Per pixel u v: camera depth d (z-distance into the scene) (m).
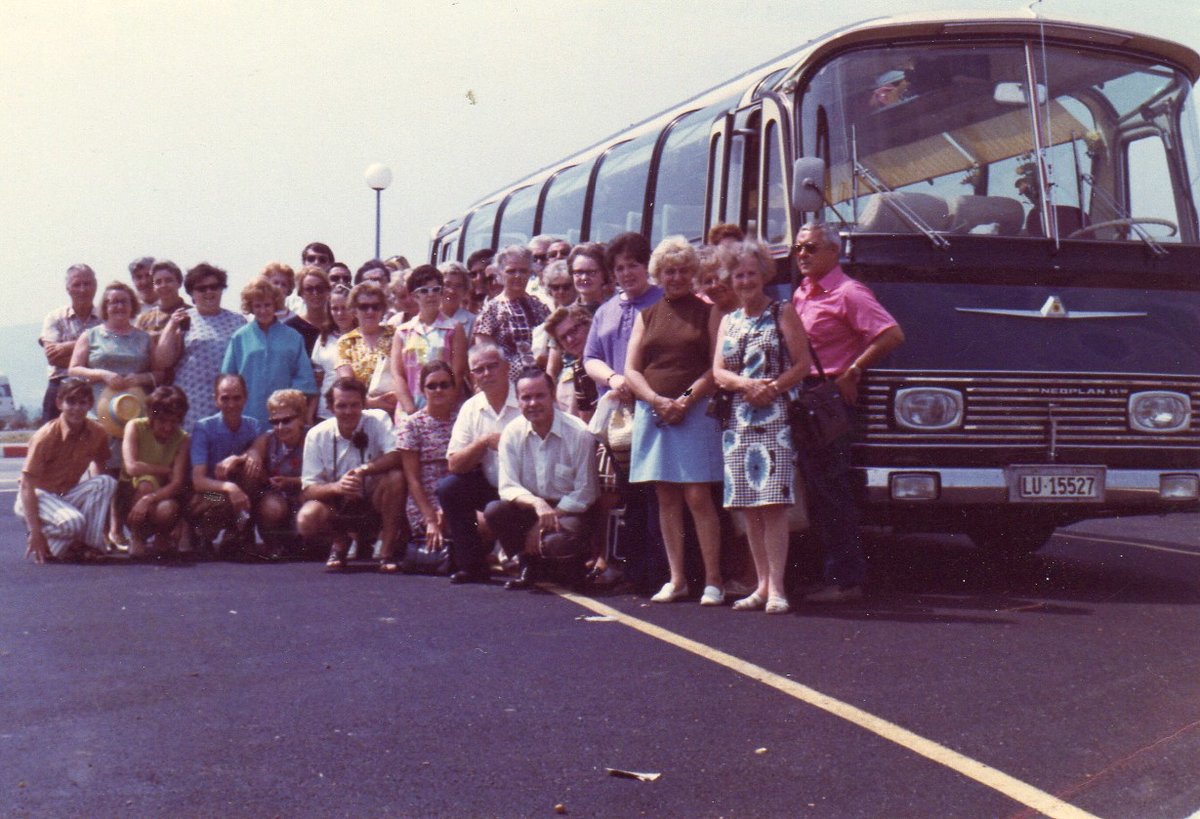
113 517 11.70
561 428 9.27
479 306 13.40
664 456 8.52
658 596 8.65
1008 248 8.84
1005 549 10.76
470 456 9.55
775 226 9.38
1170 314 9.02
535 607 8.45
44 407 12.55
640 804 4.59
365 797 4.70
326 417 11.93
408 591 9.19
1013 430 8.68
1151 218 9.22
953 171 9.01
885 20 9.27
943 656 6.79
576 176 14.23
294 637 7.50
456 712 5.80
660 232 11.62
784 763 5.01
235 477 11.14
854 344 8.52
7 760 5.19
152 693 6.23
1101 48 9.49
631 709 5.81
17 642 7.50
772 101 9.47
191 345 11.79
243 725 5.65
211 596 9.00
